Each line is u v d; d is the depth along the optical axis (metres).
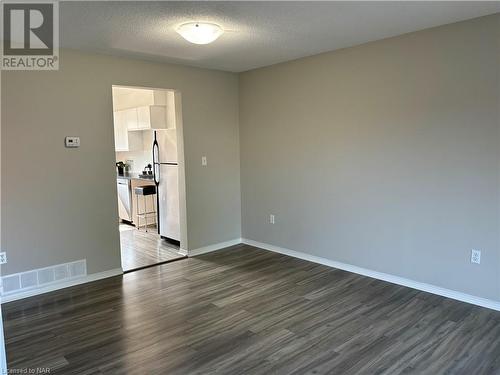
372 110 3.96
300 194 4.79
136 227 6.80
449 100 3.39
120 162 7.76
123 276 4.30
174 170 5.41
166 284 4.04
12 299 3.64
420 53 3.53
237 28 3.28
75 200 3.99
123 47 3.80
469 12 3.01
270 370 2.47
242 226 5.67
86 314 3.34
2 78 3.49
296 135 4.74
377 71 3.87
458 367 2.48
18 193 3.63
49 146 3.79
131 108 6.21
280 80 4.84
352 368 2.48
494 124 3.15
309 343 2.80
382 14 3.00
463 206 3.38
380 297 3.61
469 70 3.24
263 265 4.64
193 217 5.07
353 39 3.75
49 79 3.75
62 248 3.93
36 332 3.03
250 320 3.19
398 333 2.93
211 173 5.23
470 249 3.38
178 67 4.75
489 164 3.20
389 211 3.93
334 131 4.32
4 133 3.52
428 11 2.96
